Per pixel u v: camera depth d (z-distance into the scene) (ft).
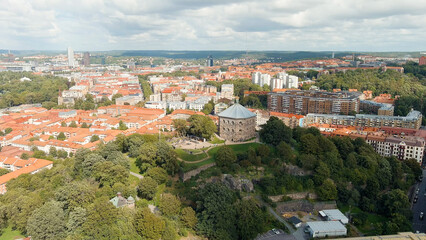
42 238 650.84
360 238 636.07
